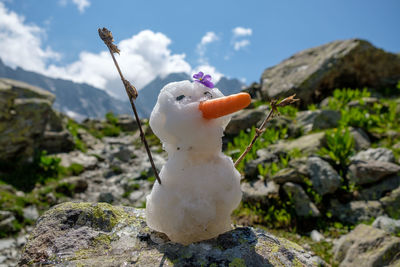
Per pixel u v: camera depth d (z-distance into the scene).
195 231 0.33
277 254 0.34
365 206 0.94
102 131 3.10
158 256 0.32
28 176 1.61
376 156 1.13
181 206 0.33
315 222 0.93
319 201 0.98
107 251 0.35
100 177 1.79
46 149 2.03
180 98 0.37
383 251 0.65
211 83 0.35
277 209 0.98
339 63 2.28
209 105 0.32
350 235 0.75
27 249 0.35
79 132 2.62
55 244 0.35
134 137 2.82
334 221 0.93
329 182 1.00
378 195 0.97
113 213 0.41
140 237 0.37
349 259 0.69
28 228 1.16
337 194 1.01
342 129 1.36
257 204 1.01
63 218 0.39
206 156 0.35
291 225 0.93
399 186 0.96
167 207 0.33
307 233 0.89
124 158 2.14
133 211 0.44
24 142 1.72
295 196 0.98
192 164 0.34
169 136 0.34
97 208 0.41
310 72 2.31
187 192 0.33
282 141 1.55
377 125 1.50
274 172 1.11
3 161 1.64
